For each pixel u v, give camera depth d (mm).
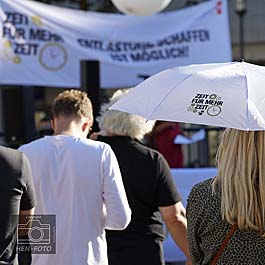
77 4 24859
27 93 17422
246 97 6613
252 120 6352
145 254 9406
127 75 17312
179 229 9633
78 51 16359
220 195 6676
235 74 6984
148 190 9492
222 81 6891
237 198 6461
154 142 19250
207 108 6613
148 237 9484
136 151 9570
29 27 15547
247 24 38812
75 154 8531
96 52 16734
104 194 8516
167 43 17734
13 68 15328
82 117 9031
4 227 7137
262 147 6445
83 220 8430
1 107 24281
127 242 9398
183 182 13906
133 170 9492
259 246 6500
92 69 13875
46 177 8492
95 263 8461
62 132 8938
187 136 19438
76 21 16391
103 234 8641
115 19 17125
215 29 18047
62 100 9031
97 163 8531
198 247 6949
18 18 15375
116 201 8469
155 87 7348
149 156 9594
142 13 14484
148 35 17547
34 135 17469
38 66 15727
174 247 13289
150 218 9578
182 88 7027
